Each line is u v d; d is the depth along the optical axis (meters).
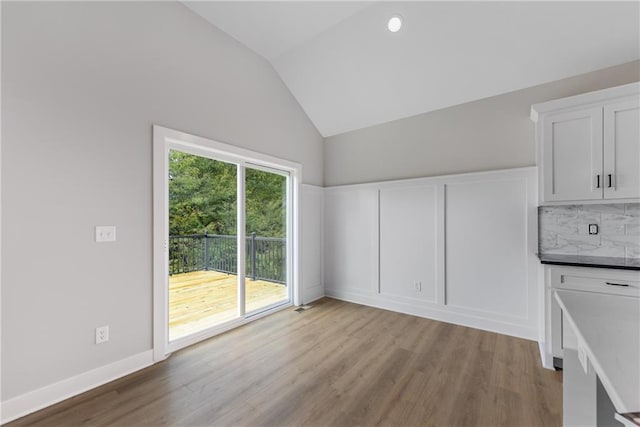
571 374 1.15
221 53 2.80
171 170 2.46
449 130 3.18
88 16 1.89
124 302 2.06
